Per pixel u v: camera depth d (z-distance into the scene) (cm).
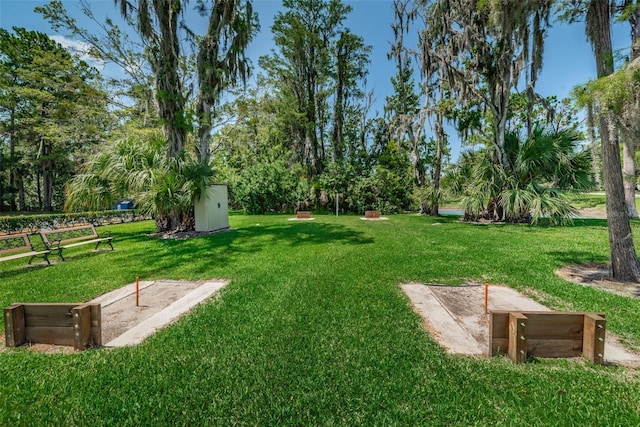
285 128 2539
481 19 1214
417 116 1877
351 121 2767
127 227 1423
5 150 2847
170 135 1063
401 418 195
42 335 300
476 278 520
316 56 2466
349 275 536
